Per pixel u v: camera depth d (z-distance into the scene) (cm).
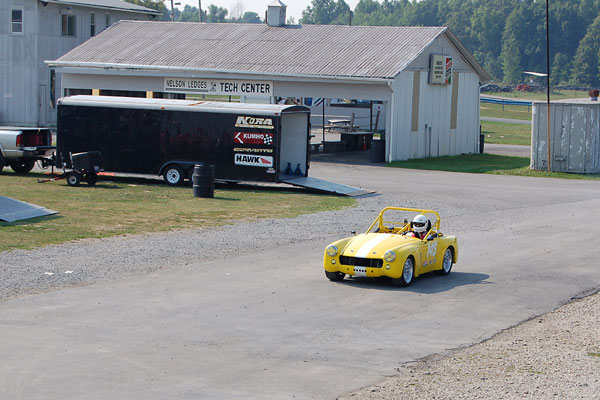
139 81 4719
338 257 1538
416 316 1327
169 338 1140
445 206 2747
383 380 1001
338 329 1227
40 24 5725
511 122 8469
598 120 4009
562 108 4019
